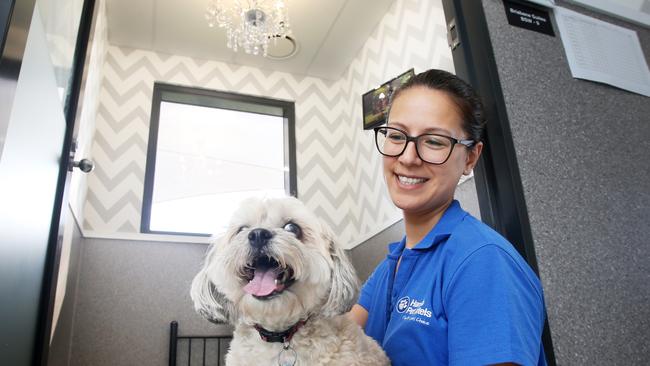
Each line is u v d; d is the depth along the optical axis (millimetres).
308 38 3436
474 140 1155
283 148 3664
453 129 1115
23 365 1101
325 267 1249
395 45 3156
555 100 1528
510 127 1405
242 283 1213
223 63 3623
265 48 3004
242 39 3297
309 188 3553
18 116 932
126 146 3137
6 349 949
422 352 966
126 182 3053
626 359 1272
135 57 3387
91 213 2912
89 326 2572
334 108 3840
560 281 1284
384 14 3307
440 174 1106
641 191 1534
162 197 3168
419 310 996
